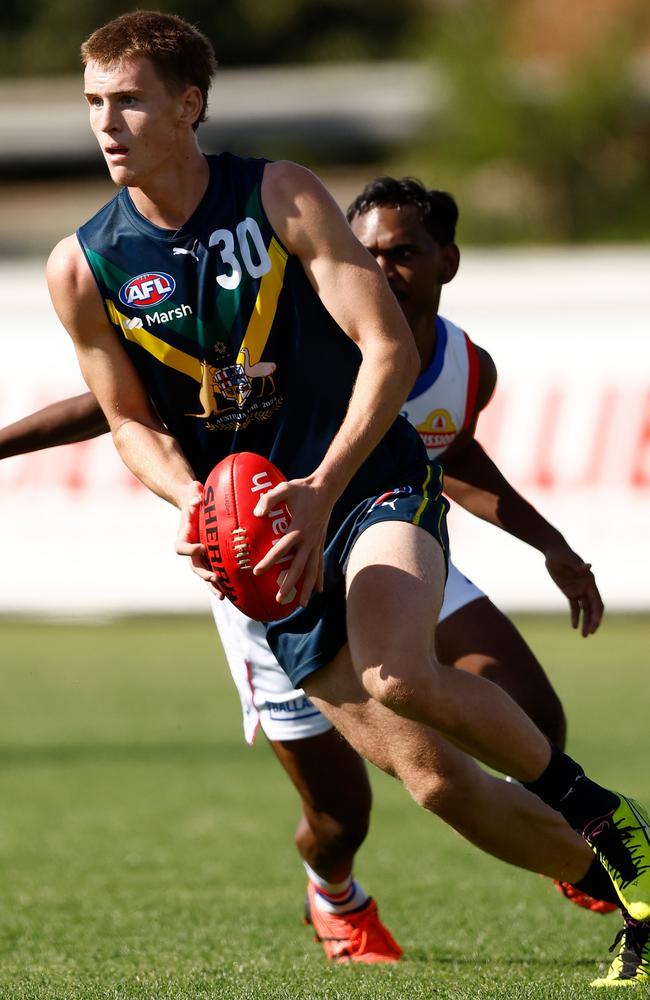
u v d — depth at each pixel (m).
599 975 12.62
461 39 87.50
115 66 11.15
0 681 39.50
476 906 16.64
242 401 11.79
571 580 15.20
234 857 19.97
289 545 10.75
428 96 87.88
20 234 105.88
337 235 11.49
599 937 14.80
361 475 11.83
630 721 31.19
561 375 46.62
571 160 83.88
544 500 46.41
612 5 89.12
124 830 22.03
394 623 10.77
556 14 90.69
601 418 46.19
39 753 29.33
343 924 14.16
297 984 12.26
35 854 20.17
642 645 44.03
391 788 26.89
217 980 12.49
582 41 87.81
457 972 12.91
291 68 120.56
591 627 15.07
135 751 29.56
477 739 11.01
